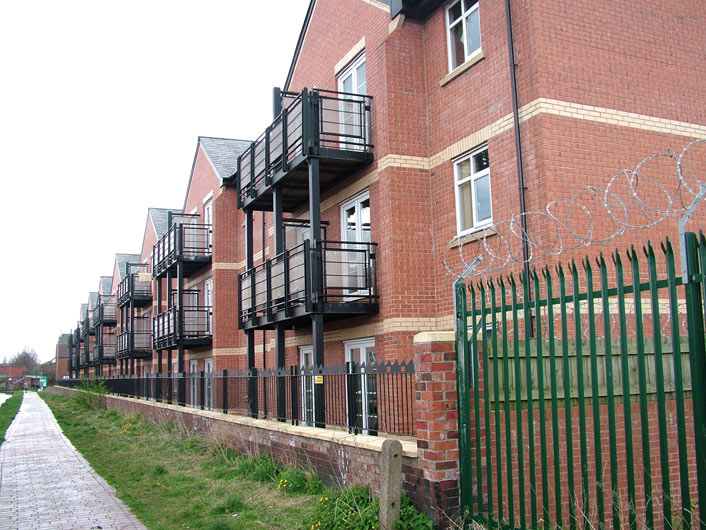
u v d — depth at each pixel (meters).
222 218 22.69
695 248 4.10
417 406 6.40
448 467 6.14
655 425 7.06
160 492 10.09
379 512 6.41
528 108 10.14
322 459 8.73
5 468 13.86
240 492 9.26
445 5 12.25
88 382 35.28
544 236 9.70
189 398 17.83
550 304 5.23
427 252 12.20
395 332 11.80
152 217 36.03
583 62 10.36
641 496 6.81
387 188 12.20
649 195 10.52
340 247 14.25
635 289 4.48
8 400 53.47
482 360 6.25
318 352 12.42
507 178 10.50
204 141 26.09
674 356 4.18
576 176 9.98
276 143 14.80
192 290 26.28
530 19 10.17
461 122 11.64
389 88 12.40
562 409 6.45
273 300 14.14
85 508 9.36
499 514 5.70
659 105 10.93
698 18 11.63
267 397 11.76
